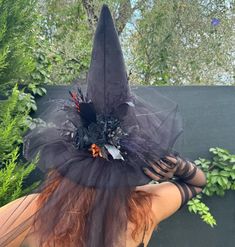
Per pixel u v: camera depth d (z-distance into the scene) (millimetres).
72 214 1416
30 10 3479
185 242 3881
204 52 6426
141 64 6488
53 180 1484
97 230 1402
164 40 6473
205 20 6488
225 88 3998
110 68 1470
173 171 1574
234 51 6535
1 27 3230
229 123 3990
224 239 3928
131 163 1451
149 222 1502
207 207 3855
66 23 6852
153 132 1513
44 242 1424
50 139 1522
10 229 1455
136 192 1523
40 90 3697
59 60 4840
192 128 3957
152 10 6551
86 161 1443
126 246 1456
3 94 3508
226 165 3908
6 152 3328
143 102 1600
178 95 3959
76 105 1497
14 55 3373
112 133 1439
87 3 6656
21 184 3166
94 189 1427
